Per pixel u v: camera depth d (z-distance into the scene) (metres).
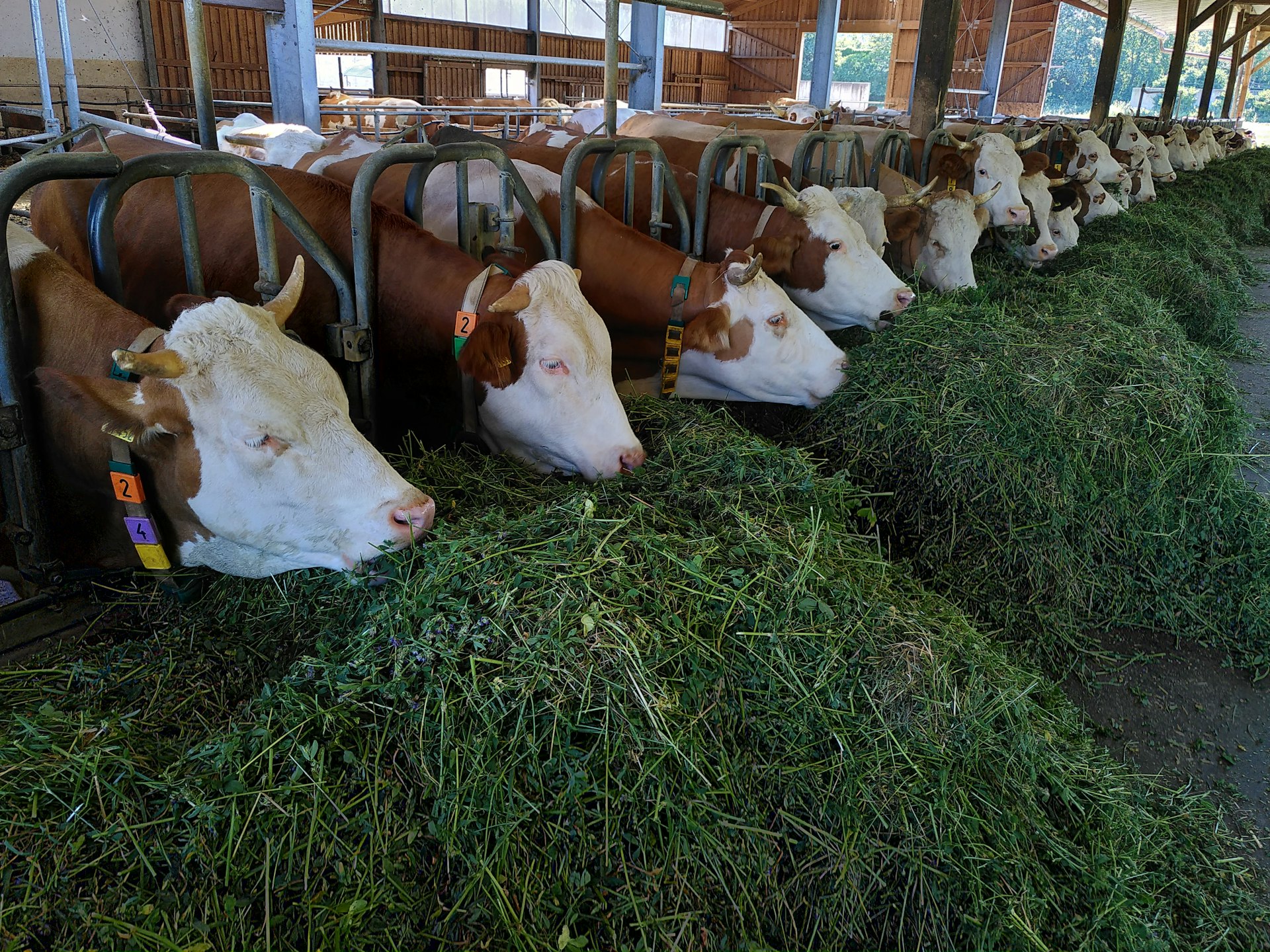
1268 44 32.62
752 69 35.06
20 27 14.72
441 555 2.30
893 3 32.56
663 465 3.28
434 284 3.42
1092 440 4.19
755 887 1.93
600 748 1.94
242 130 7.64
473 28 22.78
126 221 3.69
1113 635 3.90
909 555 3.94
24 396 2.40
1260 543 4.21
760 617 2.31
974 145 7.97
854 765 2.13
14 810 1.71
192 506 2.33
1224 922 2.48
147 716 2.08
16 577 2.57
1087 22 61.00
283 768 1.84
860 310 5.11
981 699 2.41
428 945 1.72
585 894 1.82
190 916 1.64
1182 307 7.99
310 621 2.44
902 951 2.00
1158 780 3.08
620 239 4.20
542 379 3.20
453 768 1.88
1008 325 4.80
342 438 2.34
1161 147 16.05
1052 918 2.16
